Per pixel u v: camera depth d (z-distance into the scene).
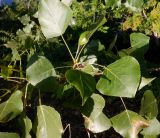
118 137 0.74
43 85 0.23
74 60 0.25
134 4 0.35
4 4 1.94
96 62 0.26
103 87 0.22
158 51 1.60
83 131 0.91
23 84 0.25
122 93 0.22
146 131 0.25
